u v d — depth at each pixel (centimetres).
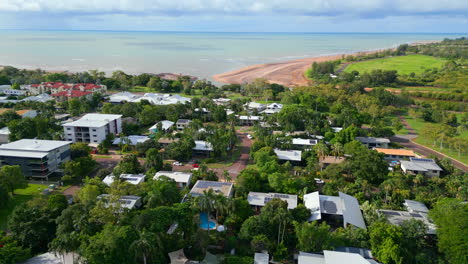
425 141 19762
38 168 13188
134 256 7431
